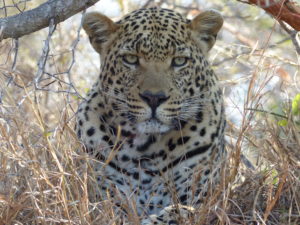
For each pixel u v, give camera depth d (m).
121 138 10.34
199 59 10.62
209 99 10.66
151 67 10.25
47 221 9.27
